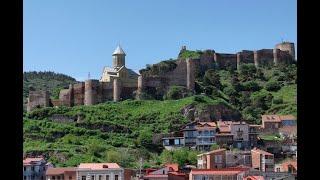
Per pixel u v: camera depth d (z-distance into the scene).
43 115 83.38
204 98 89.69
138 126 84.56
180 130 79.12
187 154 70.31
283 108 83.62
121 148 75.12
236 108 88.31
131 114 88.25
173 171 61.41
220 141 75.06
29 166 52.72
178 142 76.88
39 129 78.69
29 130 78.06
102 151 72.69
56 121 83.88
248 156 65.69
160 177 59.62
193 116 86.50
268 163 63.59
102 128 83.06
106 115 86.50
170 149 76.00
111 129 83.12
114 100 92.00
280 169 58.03
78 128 80.62
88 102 90.06
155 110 88.50
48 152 70.19
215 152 66.50
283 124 75.69
